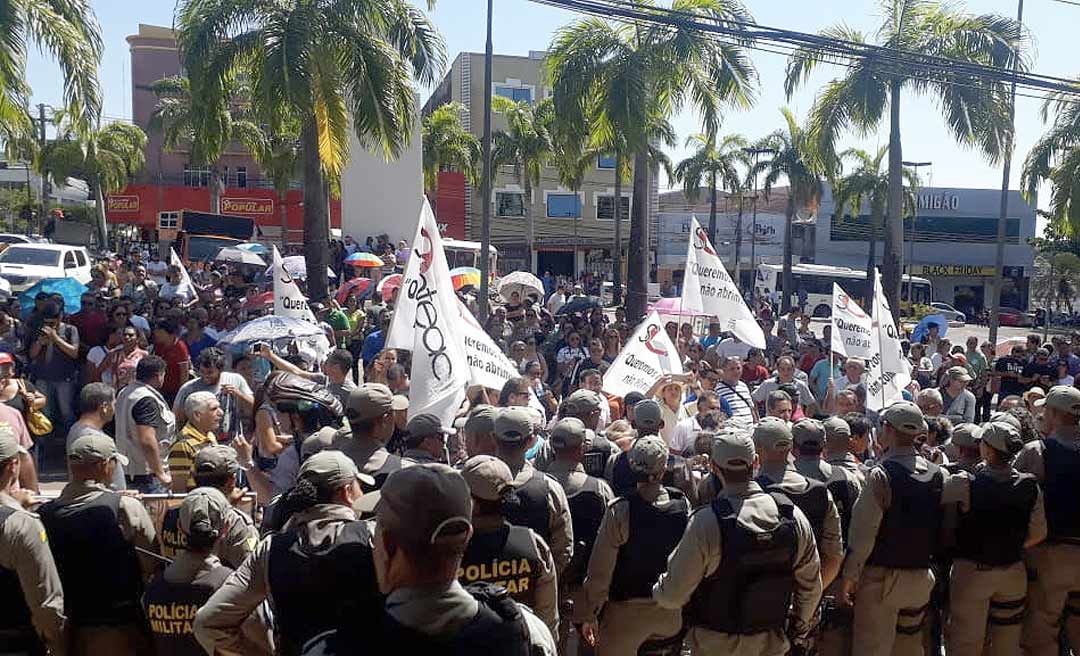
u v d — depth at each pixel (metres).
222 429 7.53
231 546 4.16
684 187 51.09
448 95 59.62
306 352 10.41
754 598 4.19
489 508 3.86
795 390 8.91
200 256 28.84
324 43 17.22
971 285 65.81
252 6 17.66
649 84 21.42
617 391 8.80
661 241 63.41
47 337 10.23
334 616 3.13
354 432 4.91
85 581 4.13
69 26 13.57
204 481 4.48
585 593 4.72
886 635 5.29
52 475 10.10
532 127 44.84
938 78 19.84
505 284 23.92
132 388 6.89
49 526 4.12
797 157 43.72
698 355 12.84
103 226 42.56
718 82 21.36
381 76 17.59
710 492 5.39
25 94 13.38
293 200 48.50
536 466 6.18
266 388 6.27
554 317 18.52
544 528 4.43
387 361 8.53
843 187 48.94
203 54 17.66
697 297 11.02
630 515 4.64
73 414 10.39
